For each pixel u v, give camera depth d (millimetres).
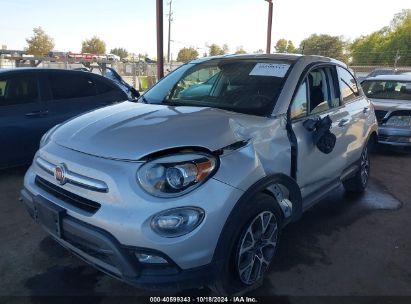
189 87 3652
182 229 2182
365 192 5102
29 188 2711
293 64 3455
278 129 2938
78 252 2449
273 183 2709
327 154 3594
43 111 5199
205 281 2318
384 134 6996
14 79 5023
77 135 2613
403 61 74125
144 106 3145
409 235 3877
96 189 2262
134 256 2191
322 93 3713
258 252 2734
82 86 5742
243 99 3223
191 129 2488
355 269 3195
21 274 2949
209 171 2297
